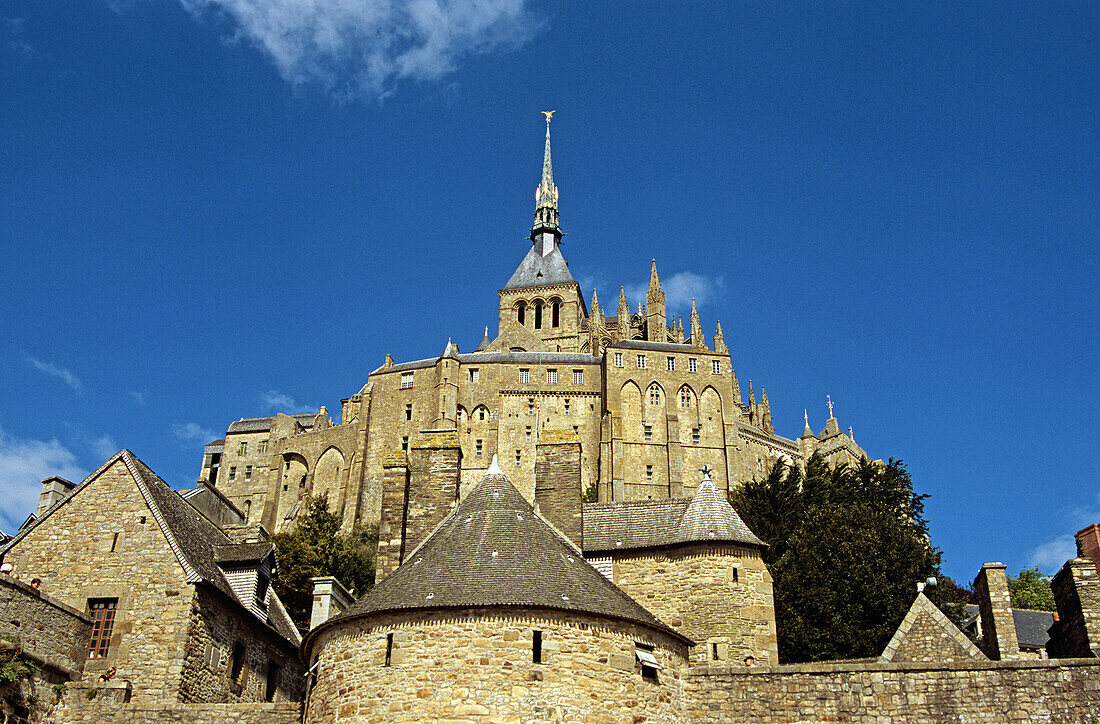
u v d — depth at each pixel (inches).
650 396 5718.5
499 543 1055.0
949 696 981.2
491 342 7239.2
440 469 1267.2
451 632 943.0
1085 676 970.7
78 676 1194.6
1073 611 1182.9
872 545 2353.6
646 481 5526.6
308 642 1061.8
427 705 916.0
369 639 962.7
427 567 1031.0
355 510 5526.6
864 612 2194.9
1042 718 960.3
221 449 6397.6
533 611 954.1
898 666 1002.7
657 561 1253.7
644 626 999.0
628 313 7126.0
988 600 1293.1
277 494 5876.0
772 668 1018.7
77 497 1334.9
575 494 1280.8
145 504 1321.4
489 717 908.0
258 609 1422.2
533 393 5787.4
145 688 1193.4
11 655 1061.1
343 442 5856.3
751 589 1228.5
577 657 948.0
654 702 976.3
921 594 1198.3
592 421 5757.9
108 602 1267.2
